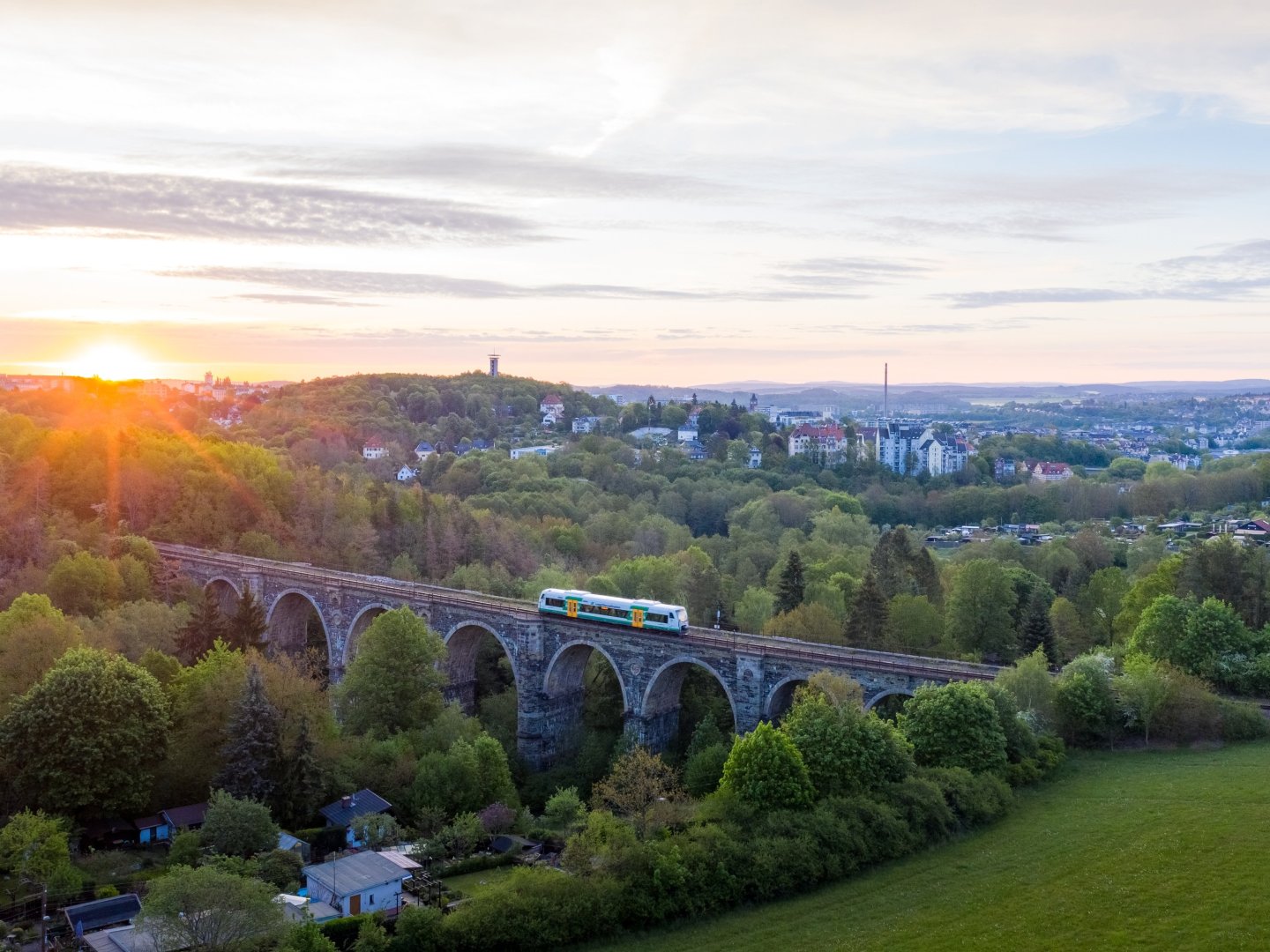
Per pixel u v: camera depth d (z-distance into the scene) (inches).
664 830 2812.5
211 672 3818.9
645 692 4365.2
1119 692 3545.8
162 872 3004.4
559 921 2551.7
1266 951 2144.4
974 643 4872.0
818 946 2422.5
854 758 3004.4
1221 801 2898.6
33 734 3272.6
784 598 5526.6
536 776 4468.5
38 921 2637.8
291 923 2413.9
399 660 4281.5
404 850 3115.2
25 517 6633.9
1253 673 3774.6
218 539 7234.3
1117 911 2384.4
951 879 2669.8
